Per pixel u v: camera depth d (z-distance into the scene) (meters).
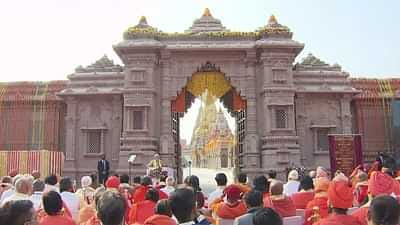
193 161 94.19
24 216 5.48
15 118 39.19
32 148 38.59
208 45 36.28
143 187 12.38
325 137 37.66
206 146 90.75
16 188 10.66
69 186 13.07
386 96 38.84
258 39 37.28
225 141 86.94
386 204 5.28
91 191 14.04
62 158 36.09
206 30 37.84
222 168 83.62
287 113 35.69
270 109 35.69
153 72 36.28
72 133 37.47
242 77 36.81
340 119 37.72
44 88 40.03
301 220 9.50
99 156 37.12
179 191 7.00
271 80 35.91
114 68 38.81
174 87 36.56
